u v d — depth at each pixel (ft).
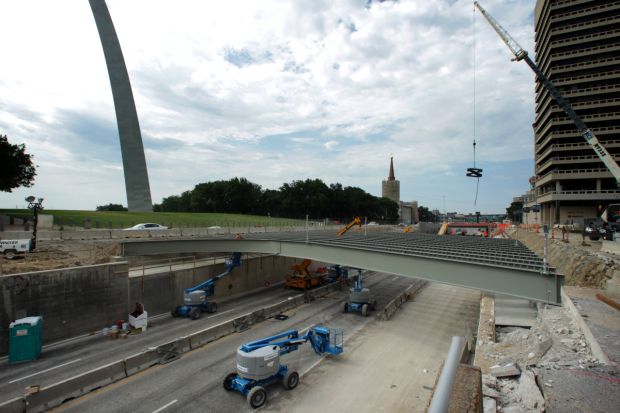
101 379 58.39
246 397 55.72
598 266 74.43
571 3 276.00
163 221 234.99
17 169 167.84
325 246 98.43
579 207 266.77
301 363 69.56
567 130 269.23
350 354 74.54
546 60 299.38
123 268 97.81
